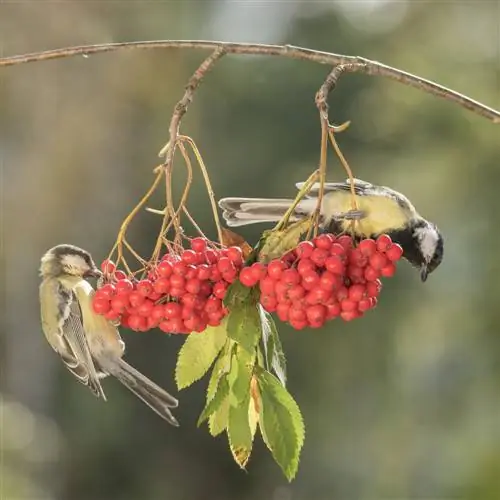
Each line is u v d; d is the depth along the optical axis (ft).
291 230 11.50
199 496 58.59
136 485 57.16
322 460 59.06
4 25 54.24
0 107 57.00
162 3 59.67
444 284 53.62
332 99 59.67
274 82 62.03
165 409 15.24
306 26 63.52
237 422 11.01
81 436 57.06
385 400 58.90
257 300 11.32
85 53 12.67
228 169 60.39
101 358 15.97
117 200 59.00
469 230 48.32
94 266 17.24
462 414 48.75
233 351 11.26
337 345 59.36
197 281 11.44
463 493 43.96
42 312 16.99
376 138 56.29
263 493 59.62
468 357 48.03
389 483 56.59
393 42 58.70
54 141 58.44
